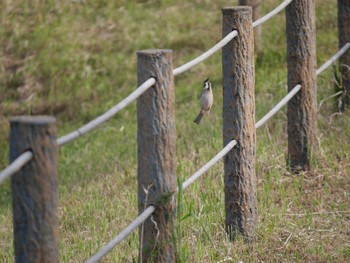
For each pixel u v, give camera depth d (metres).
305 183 19.14
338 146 20.89
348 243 15.75
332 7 33.47
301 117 19.62
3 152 32.56
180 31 35.19
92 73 34.41
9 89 35.16
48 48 36.19
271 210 17.34
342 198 18.08
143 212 12.70
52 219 9.84
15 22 37.91
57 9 38.16
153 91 12.69
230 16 15.60
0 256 17.70
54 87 34.50
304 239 15.91
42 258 9.81
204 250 15.30
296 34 19.38
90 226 18.34
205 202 17.38
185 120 27.03
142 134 12.84
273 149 21.30
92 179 23.28
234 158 15.94
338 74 22.58
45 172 9.70
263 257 15.26
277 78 28.30
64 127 31.88
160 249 13.06
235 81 15.73
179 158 22.62
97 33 36.41
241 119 15.83
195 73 31.88
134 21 36.50
